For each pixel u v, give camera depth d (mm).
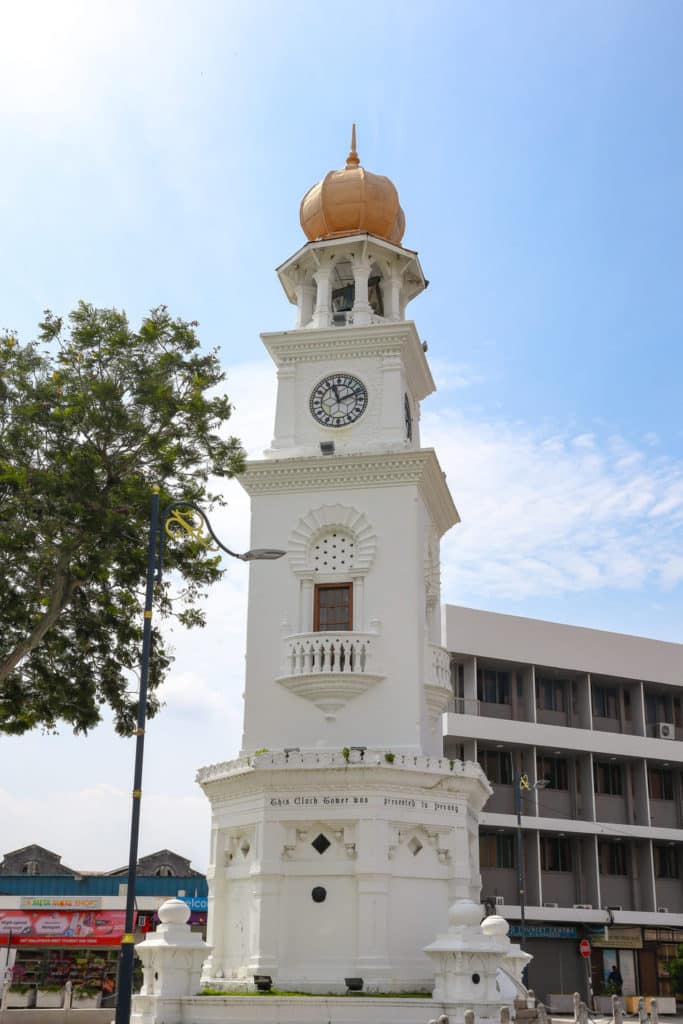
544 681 61625
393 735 30078
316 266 36750
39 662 29094
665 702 65625
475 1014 23734
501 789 57594
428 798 28500
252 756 28641
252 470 33250
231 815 29484
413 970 26797
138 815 19734
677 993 54250
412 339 34781
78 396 26531
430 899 27797
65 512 25750
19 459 26375
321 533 32750
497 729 56219
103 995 50375
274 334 35125
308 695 30672
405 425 34938
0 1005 41406
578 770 59938
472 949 24312
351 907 27078
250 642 31891
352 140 38750
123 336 27781
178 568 28094
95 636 29438
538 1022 26578
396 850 27688
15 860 63406
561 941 56375
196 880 56969
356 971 26266
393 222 37062
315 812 27812
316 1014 24328
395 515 32250
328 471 32875
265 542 32844
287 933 27156
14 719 28797
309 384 34938
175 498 27328
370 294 38969
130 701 29516
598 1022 37219
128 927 19016
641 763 60812
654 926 57719
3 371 27109
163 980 25141
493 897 53562
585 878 57844
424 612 32781
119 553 26719
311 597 32188
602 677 62156
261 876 27453
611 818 60094
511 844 56938
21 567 26578
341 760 27922
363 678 30406
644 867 59469
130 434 27250
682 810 62094
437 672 32281
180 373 28422
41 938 54844
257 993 25359
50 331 28109
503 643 58906
